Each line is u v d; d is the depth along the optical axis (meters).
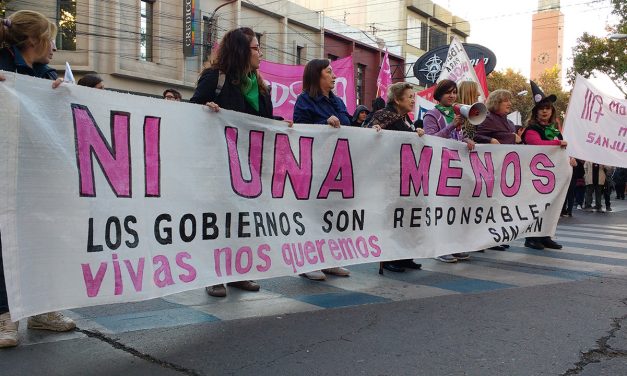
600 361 2.92
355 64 27.55
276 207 3.89
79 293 2.77
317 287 4.45
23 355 2.80
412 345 3.11
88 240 2.84
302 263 3.95
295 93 10.27
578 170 11.74
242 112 3.94
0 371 2.58
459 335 3.29
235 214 3.59
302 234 4.02
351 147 4.40
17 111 2.66
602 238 7.76
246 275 3.59
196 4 19.09
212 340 3.11
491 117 5.98
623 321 3.59
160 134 3.24
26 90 2.72
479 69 10.90
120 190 3.01
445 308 3.85
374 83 29.12
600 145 7.02
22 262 2.60
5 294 2.88
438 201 5.07
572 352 3.03
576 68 23.19
